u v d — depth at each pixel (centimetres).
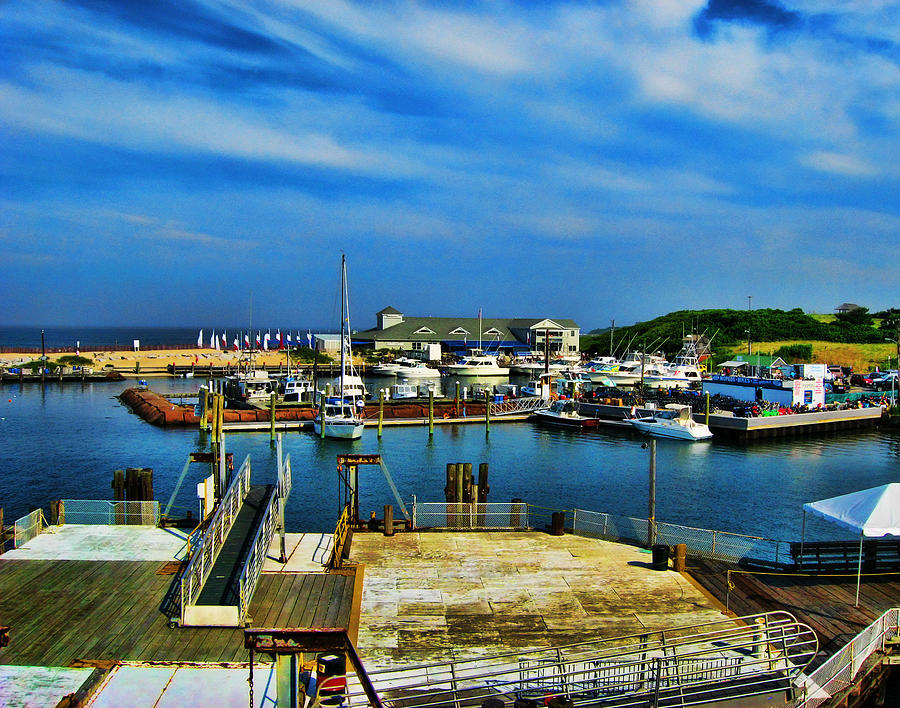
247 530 2130
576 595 1864
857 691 1505
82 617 1634
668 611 1775
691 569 2081
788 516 3738
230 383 8875
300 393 7975
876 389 9356
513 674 1435
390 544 2241
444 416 7131
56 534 2244
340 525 2239
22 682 1342
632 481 4559
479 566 2062
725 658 1382
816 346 14238
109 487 4169
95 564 1978
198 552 1733
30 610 1672
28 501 3866
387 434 6300
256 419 6600
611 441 6103
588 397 8250
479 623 1686
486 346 16050
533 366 12575
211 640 1530
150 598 1747
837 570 2108
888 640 1593
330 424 5900
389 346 15950
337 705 1226
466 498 2939
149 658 1441
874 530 1762
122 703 1252
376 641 1580
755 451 5738
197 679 1343
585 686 1386
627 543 2311
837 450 5838
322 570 1966
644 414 7019
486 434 6369
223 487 2508
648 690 1327
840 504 1916
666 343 15512
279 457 2211
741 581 1986
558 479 4597
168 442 5700
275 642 1062
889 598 1880
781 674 1417
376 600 1802
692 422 6306
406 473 4656
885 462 5328
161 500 3928
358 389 7738
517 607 1783
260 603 1734
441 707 1287
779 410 6881
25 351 15025
